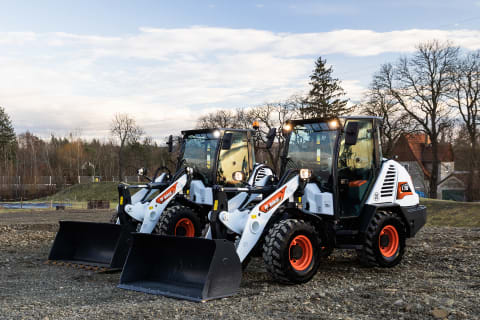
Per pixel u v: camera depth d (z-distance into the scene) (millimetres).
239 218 6543
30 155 85438
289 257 6270
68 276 7270
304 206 7129
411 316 4738
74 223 8352
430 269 7398
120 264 7629
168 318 4852
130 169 73312
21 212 28453
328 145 7324
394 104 35219
